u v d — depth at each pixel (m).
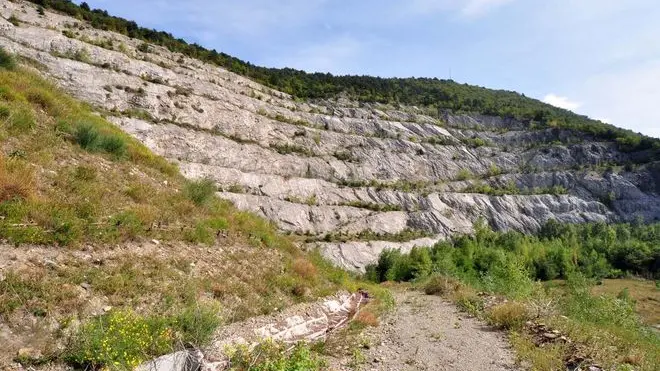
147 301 9.36
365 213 80.31
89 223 10.86
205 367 8.03
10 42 56.88
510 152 115.12
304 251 23.42
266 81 112.75
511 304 16.50
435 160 103.50
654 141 115.88
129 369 6.69
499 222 92.88
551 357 10.35
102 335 7.16
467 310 19.45
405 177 95.75
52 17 72.00
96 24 80.81
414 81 169.50
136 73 70.19
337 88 127.06
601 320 16.00
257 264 15.55
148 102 66.12
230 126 77.69
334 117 105.50
